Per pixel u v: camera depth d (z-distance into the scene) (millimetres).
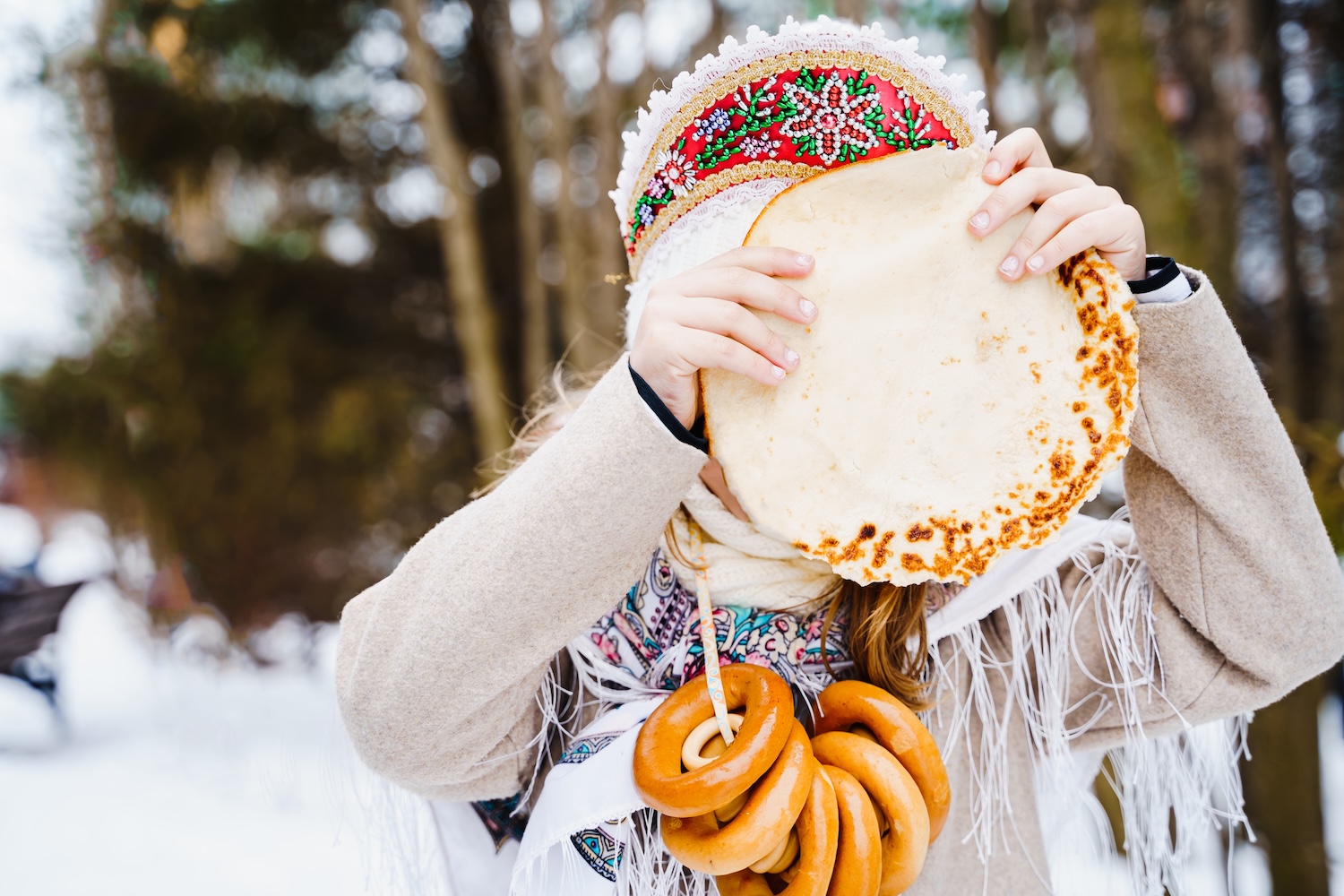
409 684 656
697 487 725
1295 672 731
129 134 3805
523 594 630
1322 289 2607
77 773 3695
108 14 3646
